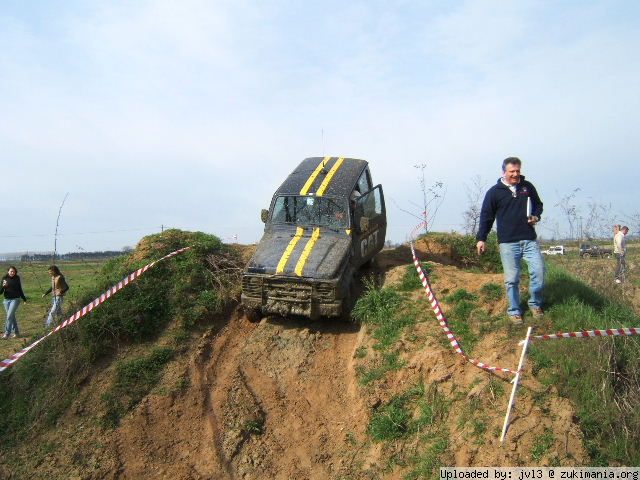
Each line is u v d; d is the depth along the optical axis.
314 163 11.09
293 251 9.06
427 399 6.55
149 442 7.03
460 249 12.03
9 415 7.38
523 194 6.94
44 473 6.60
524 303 7.55
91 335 8.14
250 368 8.27
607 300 7.83
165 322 8.92
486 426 5.74
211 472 6.64
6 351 10.38
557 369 6.04
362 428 6.76
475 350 6.84
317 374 8.01
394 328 7.86
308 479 6.41
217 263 10.21
